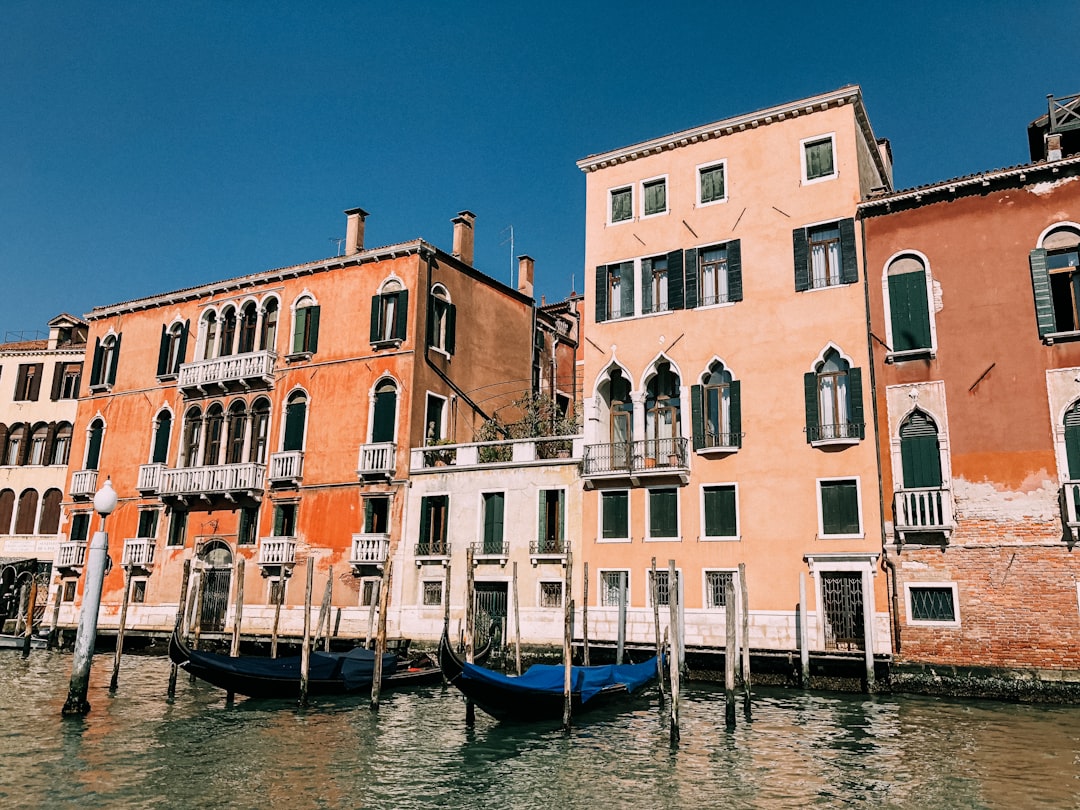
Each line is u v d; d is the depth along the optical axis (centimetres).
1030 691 1672
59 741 1369
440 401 2619
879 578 1858
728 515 2069
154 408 2992
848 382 1995
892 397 1922
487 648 2138
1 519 3450
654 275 2311
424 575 2386
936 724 1469
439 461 2472
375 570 2423
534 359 3134
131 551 2842
